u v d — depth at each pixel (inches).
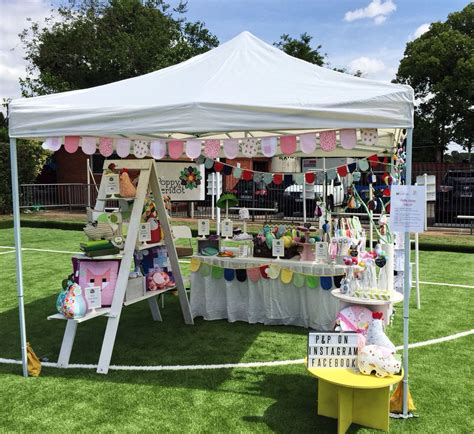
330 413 140.7
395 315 245.6
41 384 164.2
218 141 167.3
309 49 1165.1
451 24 1018.7
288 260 226.8
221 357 189.6
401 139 233.3
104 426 135.9
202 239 244.1
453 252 452.4
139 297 198.4
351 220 234.4
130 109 152.9
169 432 132.6
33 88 880.9
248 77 165.9
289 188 663.8
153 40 944.9
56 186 813.2
